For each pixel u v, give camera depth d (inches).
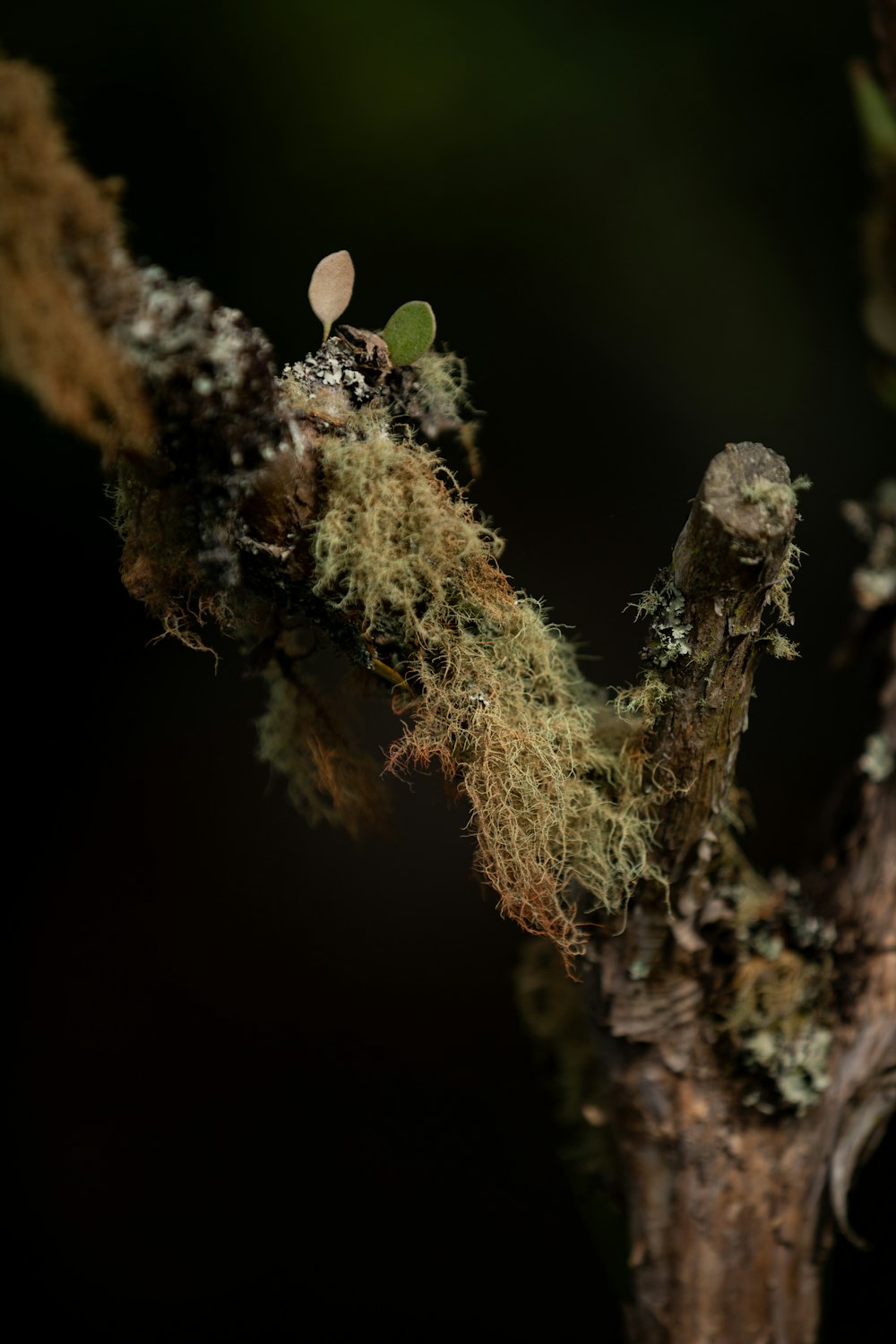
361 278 50.6
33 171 18.1
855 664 45.2
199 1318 39.2
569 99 52.1
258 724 21.0
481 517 19.9
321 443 19.4
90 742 46.1
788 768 44.1
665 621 20.0
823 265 51.9
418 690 20.1
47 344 18.3
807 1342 22.5
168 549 19.7
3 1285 39.2
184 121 49.2
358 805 20.9
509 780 19.9
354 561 19.4
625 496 49.8
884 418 50.5
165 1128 42.2
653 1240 22.2
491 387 50.2
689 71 52.9
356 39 50.1
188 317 18.5
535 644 20.0
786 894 22.1
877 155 24.4
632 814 20.4
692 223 52.4
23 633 46.2
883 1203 34.9
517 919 20.1
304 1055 42.8
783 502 19.5
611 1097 22.2
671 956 21.4
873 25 23.9
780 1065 21.8
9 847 44.6
